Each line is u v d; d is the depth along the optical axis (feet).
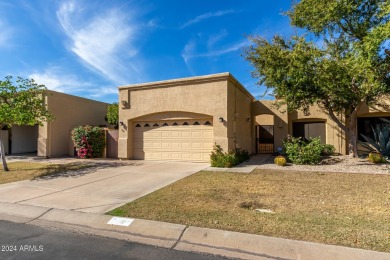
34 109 36.45
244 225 14.71
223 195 21.58
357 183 25.79
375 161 37.40
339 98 38.47
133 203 19.49
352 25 38.63
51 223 16.35
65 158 52.24
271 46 38.68
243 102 52.29
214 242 13.03
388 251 11.44
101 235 14.38
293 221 15.23
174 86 43.93
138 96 47.03
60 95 57.31
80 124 62.80
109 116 66.28
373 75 32.04
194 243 13.12
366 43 30.09
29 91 35.81
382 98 49.14
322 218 15.71
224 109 39.88
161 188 24.56
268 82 41.42
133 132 48.73
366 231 13.58
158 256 11.84
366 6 36.83
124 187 25.44
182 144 44.11
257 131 65.41
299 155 39.58
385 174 30.32
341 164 38.04
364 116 53.67
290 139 50.83
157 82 45.06
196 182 26.91
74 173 33.68
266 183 26.14
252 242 12.73
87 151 51.78
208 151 41.96
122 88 48.32
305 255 11.51
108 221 16.05
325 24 38.99
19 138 63.72
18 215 17.84
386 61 33.68
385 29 27.84
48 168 37.76
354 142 42.52
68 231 15.03
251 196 21.21
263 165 39.17
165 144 45.57
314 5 37.63
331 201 19.53
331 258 11.19
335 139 53.57
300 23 40.91
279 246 12.25
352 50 36.86
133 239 13.79
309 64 35.65
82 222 16.25
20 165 41.55
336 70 35.04
